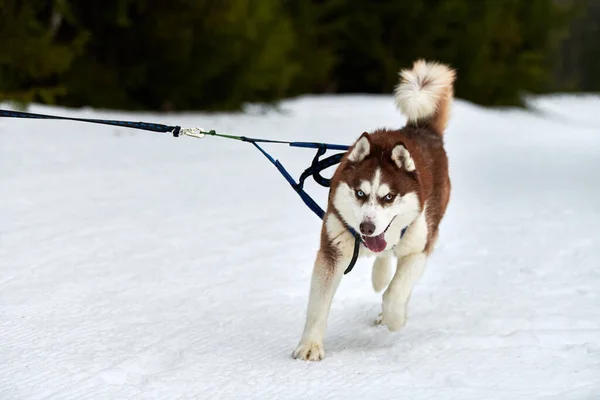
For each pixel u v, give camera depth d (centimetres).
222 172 1213
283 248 764
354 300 617
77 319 552
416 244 506
